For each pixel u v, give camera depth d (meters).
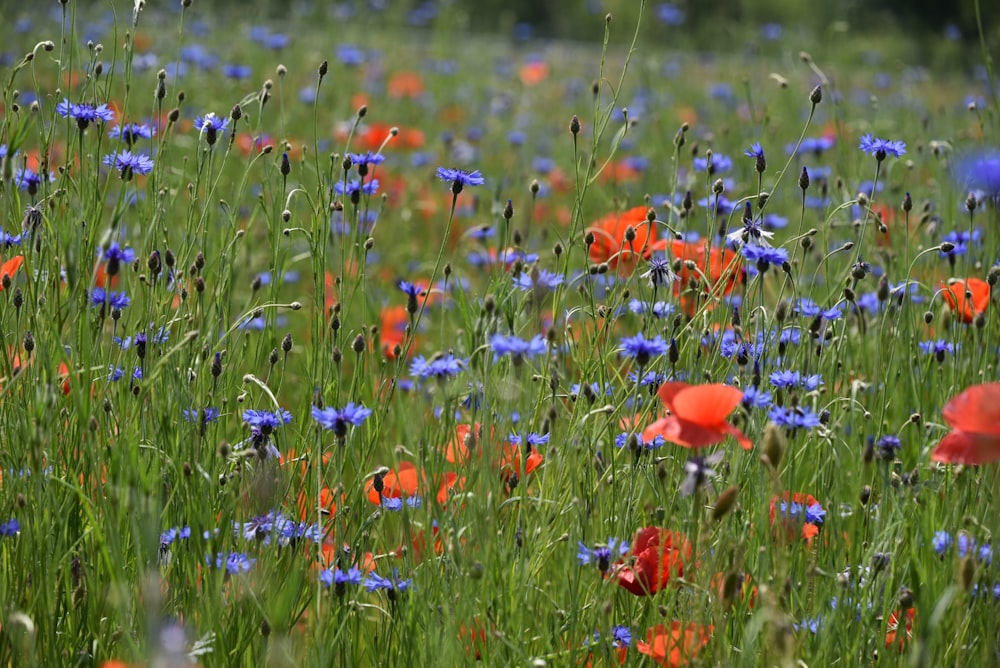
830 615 2.40
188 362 2.82
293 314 5.09
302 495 2.81
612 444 2.69
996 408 2.15
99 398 2.63
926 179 5.60
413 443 2.86
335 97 7.79
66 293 3.01
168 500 2.53
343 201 3.58
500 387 2.66
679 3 15.51
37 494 2.43
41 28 8.77
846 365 3.43
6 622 2.37
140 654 2.15
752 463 2.71
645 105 8.23
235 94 6.69
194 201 3.09
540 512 2.59
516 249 3.47
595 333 2.92
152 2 10.79
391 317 4.62
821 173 4.70
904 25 15.25
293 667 2.32
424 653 2.38
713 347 2.97
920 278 4.08
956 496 2.59
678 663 2.30
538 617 2.61
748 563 2.59
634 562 2.49
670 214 3.52
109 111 2.95
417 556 2.77
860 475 2.74
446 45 11.93
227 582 2.49
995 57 9.57
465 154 6.96
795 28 13.65
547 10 18.73
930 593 2.30
